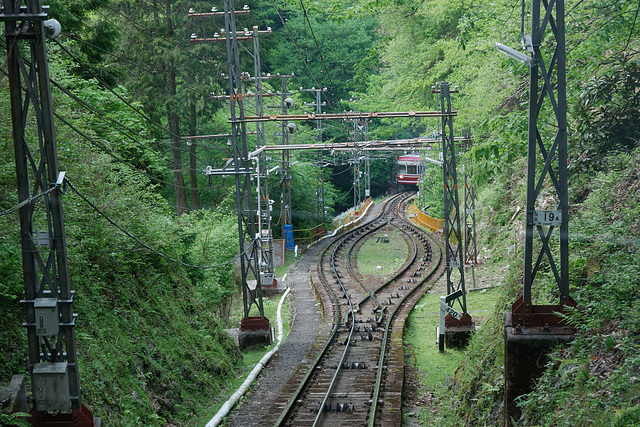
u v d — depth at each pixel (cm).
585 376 797
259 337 2073
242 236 2072
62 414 816
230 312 2683
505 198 3225
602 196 1245
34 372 788
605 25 1253
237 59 1955
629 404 688
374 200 8331
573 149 1414
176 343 1489
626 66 1302
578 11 1477
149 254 1673
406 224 5447
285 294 2988
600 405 730
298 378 1631
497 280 2692
